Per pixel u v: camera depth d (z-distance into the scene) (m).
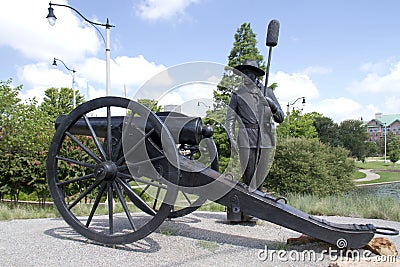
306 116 29.78
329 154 13.53
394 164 45.91
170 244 3.64
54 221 5.07
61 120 3.95
